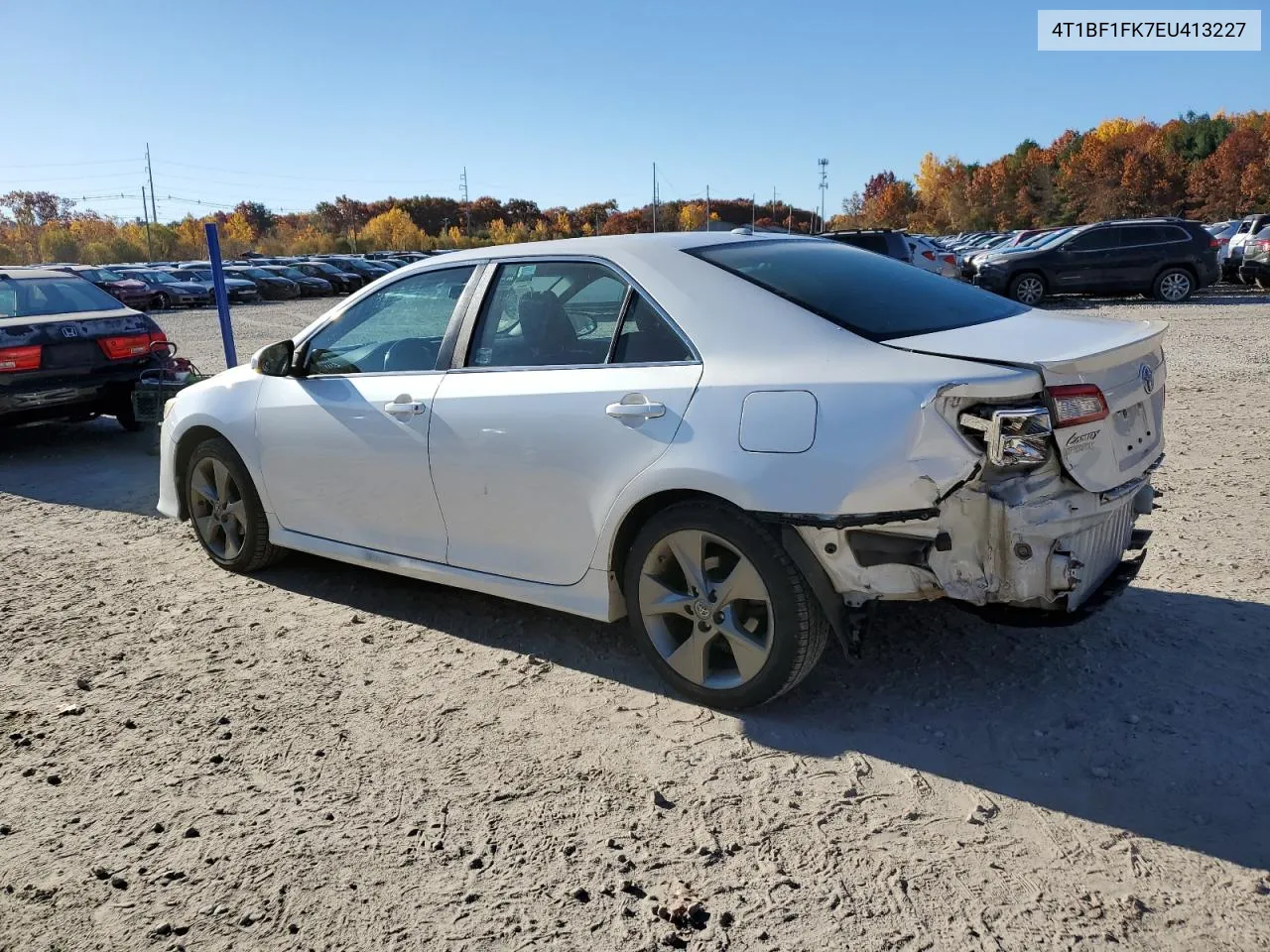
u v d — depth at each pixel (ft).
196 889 8.41
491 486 12.34
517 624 13.91
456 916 7.95
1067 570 9.50
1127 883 8.00
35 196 365.81
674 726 10.85
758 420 10.02
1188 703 10.78
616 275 11.73
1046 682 11.39
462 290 13.29
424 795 9.68
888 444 9.30
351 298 14.76
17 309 27.66
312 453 14.51
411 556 13.70
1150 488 11.59
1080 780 9.46
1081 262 63.62
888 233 61.93
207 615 14.79
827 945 7.46
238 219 304.09
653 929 7.72
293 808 9.55
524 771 10.06
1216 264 62.95
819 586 9.91
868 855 8.49
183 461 17.21
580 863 8.56
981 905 7.81
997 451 9.16
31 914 8.15
